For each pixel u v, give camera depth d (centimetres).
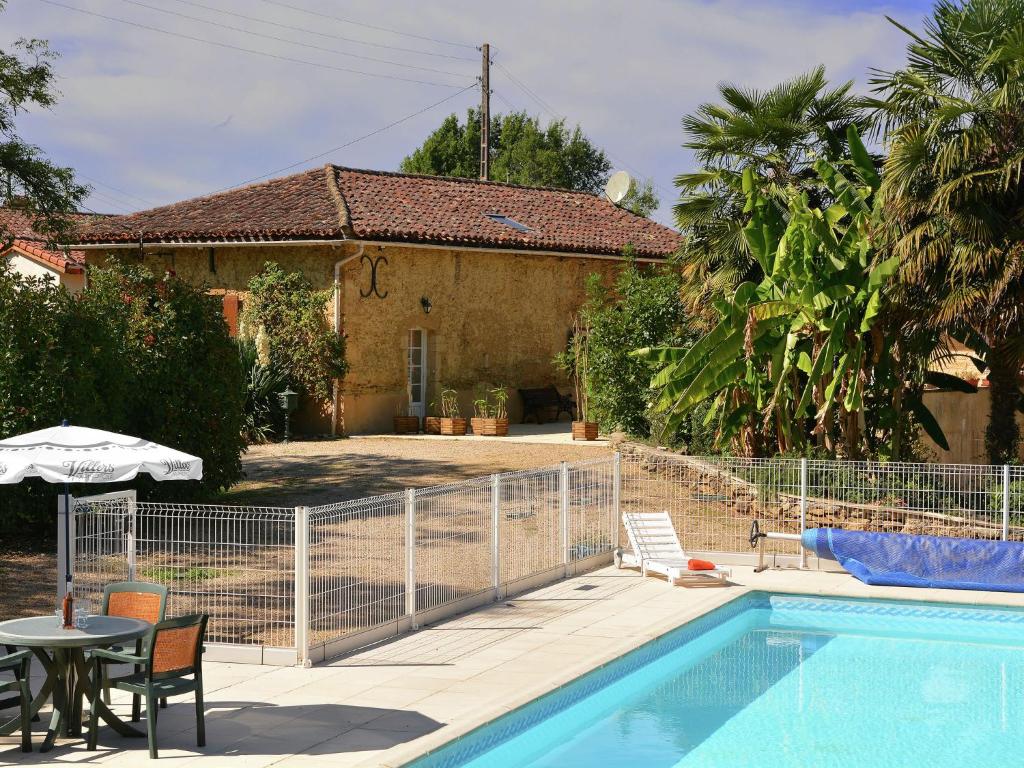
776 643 1112
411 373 2478
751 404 1617
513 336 2620
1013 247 1352
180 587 1090
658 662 1011
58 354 1283
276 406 2258
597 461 1391
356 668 896
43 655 728
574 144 5466
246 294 2400
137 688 699
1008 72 1400
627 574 1327
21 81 1781
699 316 1909
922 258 1388
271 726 747
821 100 1717
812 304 1445
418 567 1203
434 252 2452
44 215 1889
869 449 1661
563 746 802
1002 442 1505
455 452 2067
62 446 769
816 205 1761
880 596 1226
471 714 762
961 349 2045
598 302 2442
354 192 2555
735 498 1438
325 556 1121
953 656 1060
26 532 1359
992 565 1243
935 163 1365
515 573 1236
